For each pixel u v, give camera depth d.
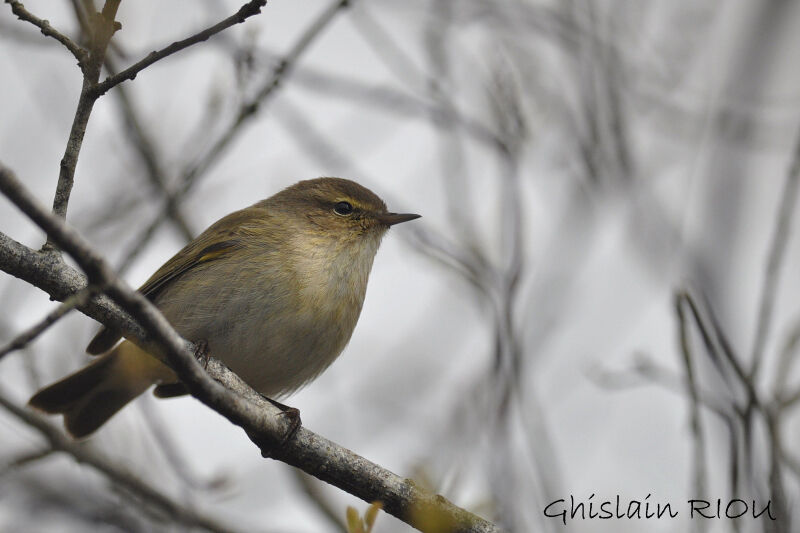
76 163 7.26
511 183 10.12
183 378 6.89
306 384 11.16
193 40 7.03
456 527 7.86
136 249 10.77
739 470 7.96
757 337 8.30
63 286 7.57
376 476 8.17
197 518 11.04
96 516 11.00
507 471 8.62
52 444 10.77
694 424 8.02
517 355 9.17
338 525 10.51
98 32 7.08
